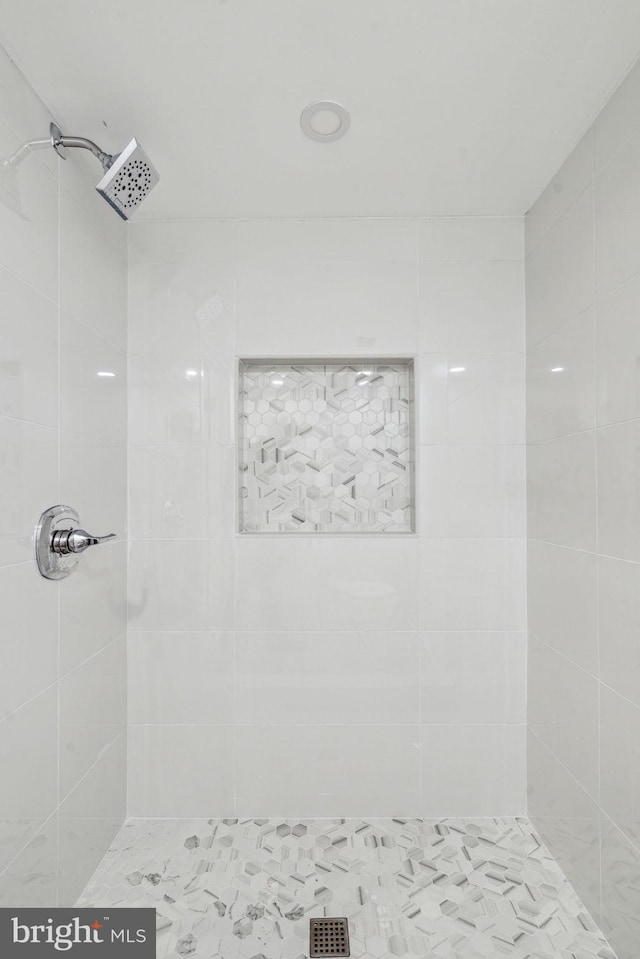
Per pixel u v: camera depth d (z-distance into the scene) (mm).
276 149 1521
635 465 1222
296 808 1868
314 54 1193
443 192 1749
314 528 2010
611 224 1323
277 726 1866
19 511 1201
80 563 1507
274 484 2010
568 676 1561
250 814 1869
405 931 1391
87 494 1559
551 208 1679
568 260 1559
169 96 1312
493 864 1632
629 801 1244
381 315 1889
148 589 1870
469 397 1884
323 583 1875
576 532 1507
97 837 1613
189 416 1880
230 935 1379
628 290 1249
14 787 1178
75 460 1482
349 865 1627
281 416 2016
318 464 2014
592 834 1417
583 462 1465
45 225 1325
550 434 1680
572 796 1534
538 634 1780
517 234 1896
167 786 1868
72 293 1468
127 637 1866
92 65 1214
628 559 1248
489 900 1491
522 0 1061
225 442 1877
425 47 1178
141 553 1871
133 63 1211
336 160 1576
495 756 1873
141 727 1866
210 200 1781
